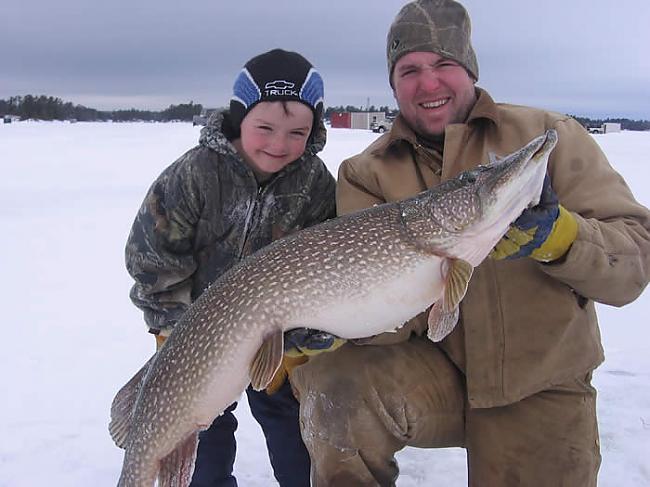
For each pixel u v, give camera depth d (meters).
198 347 2.48
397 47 2.95
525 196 2.28
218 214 3.13
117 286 6.65
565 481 2.63
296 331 2.62
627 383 4.17
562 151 2.69
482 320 2.64
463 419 2.84
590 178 2.63
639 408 3.84
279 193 3.19
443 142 3.01
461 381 2.82
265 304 2.45
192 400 2.50
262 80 2.96
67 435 3.71
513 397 2.60
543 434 2.64
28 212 11.02
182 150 26.64
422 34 2.86
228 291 2.49
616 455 3.37
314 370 2.76
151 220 3.10
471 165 2.81
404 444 2.77
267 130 3.00
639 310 5.64
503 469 2.72
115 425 2.70
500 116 2.88
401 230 2.48
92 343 5.10
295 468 3.28
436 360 2.82
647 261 2.50
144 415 2.53
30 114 93.44
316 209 3.29
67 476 3.33
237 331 2.46
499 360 2.62
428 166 2.96
